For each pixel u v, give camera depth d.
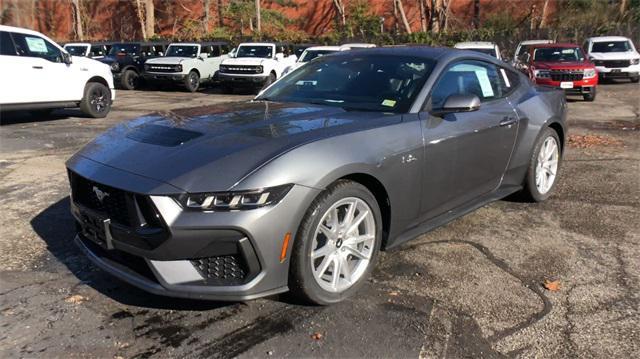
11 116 12.04
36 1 39.25
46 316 3.19
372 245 3.51
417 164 3.69
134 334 3.00
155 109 14.12
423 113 3.87
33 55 10.56
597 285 3.61
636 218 4.94
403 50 4.54
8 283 3.61
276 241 2.93
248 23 34.31
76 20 35.16
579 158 7.48
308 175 3.01
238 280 2.96
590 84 14.62
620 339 2.98
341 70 4.48
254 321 3.13
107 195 3.06
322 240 3.27
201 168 2.90
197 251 2.84
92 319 3.16
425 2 29.25
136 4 37.16
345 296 3.36
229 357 2.80
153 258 2.89
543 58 15.78
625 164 7.07
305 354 2.82
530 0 31.23
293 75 4.79
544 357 2.82
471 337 2.99
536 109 5.05
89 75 11.70
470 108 3.79
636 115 12.05
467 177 4.25
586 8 29.72
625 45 20.27
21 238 4.41
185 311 3.24
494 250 4.20
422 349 2.88
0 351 2.84
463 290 3.53
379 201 3.62
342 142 3.26
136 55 21.67
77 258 4.02
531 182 5.13
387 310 3.27
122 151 3.25
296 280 3.10
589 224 4.78
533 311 3.27
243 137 3.20
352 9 31.81
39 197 5.55
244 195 2.84
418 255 4.09
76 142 8.73
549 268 3.88
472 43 15.59
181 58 20.44
